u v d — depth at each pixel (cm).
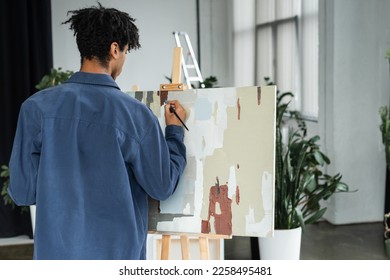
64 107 140
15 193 147
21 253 389
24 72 436
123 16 146
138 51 629
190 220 173
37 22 443
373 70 414
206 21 665
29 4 440
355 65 412
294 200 320
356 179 424
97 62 144
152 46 634
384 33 405
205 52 670
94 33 141
